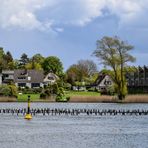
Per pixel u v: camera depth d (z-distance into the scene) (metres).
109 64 172.88
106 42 171.88
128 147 65.25
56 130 85.88
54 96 182.50
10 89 183.88
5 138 73.69
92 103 174.00
